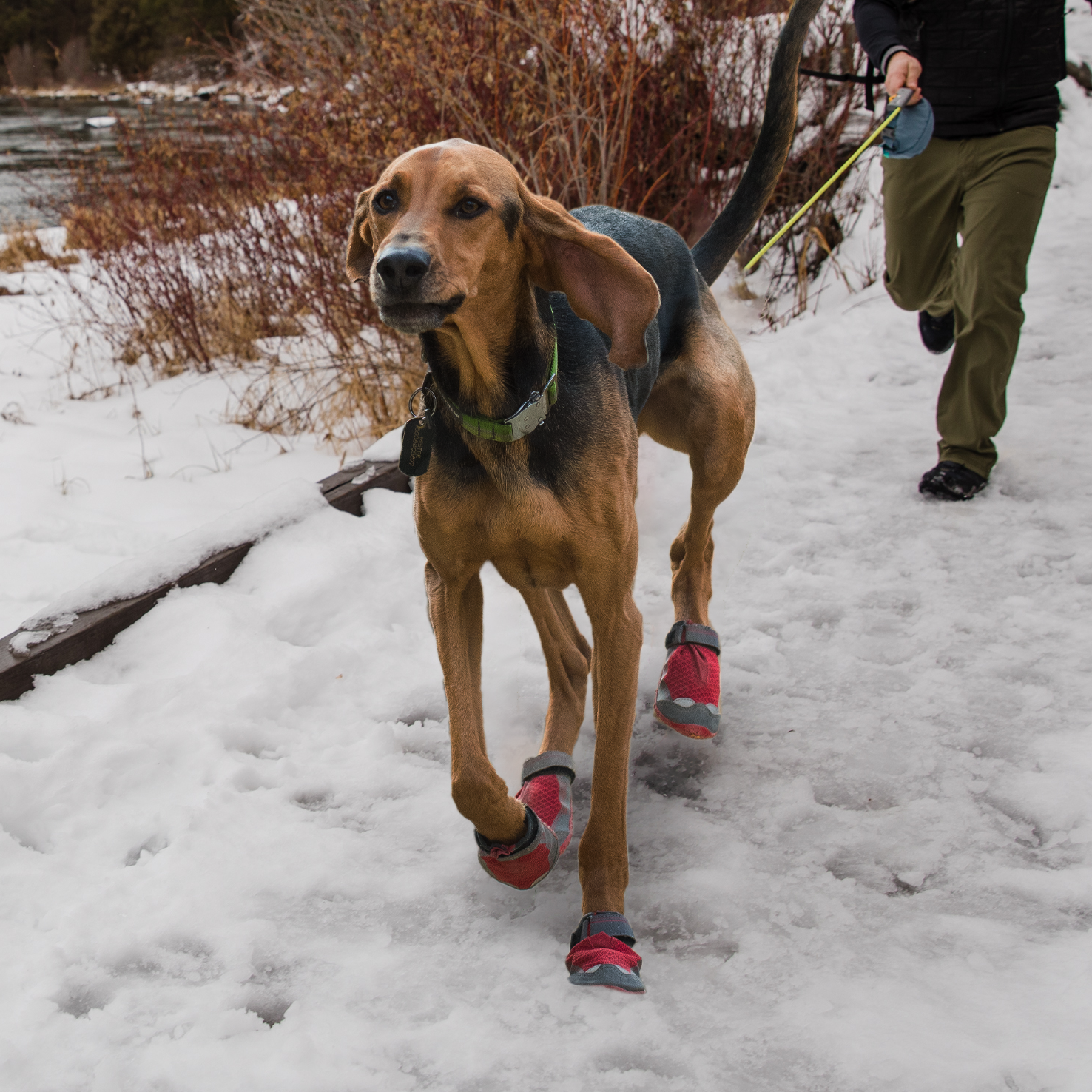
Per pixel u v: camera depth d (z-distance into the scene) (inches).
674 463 181.0
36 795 102.5
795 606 137.6
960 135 150.8
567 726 108.5
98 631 129.6
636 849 96.9
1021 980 77.5
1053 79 147.9
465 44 231.8
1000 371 153.4
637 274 81.7
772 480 172.7
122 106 717.3
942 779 103.3
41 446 208.7
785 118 130.3
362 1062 73.4
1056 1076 68.4
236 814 101.3
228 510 176.2
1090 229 279.6
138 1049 75.8
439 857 96.6
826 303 261.4
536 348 84.6
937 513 157.6
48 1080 73.3
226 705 118.1
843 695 118.8
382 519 163.0
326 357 238.7
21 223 422.0
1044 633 125.6
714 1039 74.5
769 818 99.8
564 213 83.4
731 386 116.3
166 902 90.3
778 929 85.4
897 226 161.9
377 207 82.8
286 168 267.9
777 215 282.7
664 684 112.9
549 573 91.0
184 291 264.1
